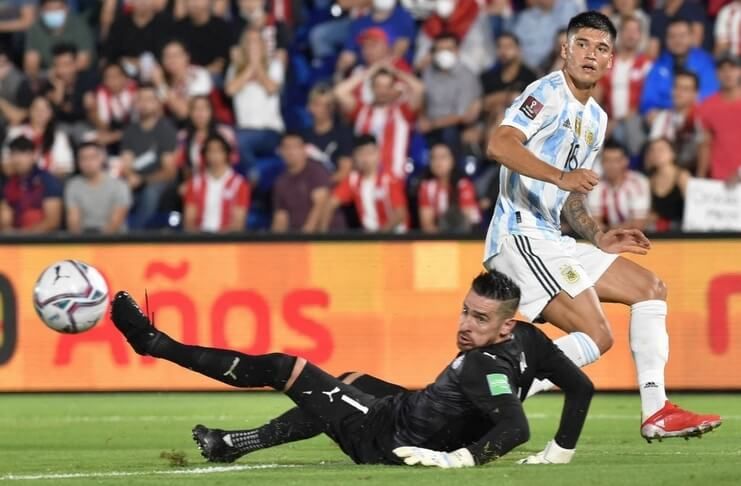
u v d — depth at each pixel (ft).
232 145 169.89
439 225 156.66
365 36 176.35
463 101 171.83
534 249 86.94
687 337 136.46
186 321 140.05
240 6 189.37
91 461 88.12
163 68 185.16
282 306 139.33
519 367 71.46
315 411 74.38
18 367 141.49
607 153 154.20
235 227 162.40
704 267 135.85
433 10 185.78
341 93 173.68
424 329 138.00
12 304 140.87
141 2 189.78
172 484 68.64
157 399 137.39
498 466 71.72
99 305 86.17
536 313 87.10
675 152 161.38
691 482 66.33
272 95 178.50
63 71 186.29
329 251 139.13
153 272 140.26
